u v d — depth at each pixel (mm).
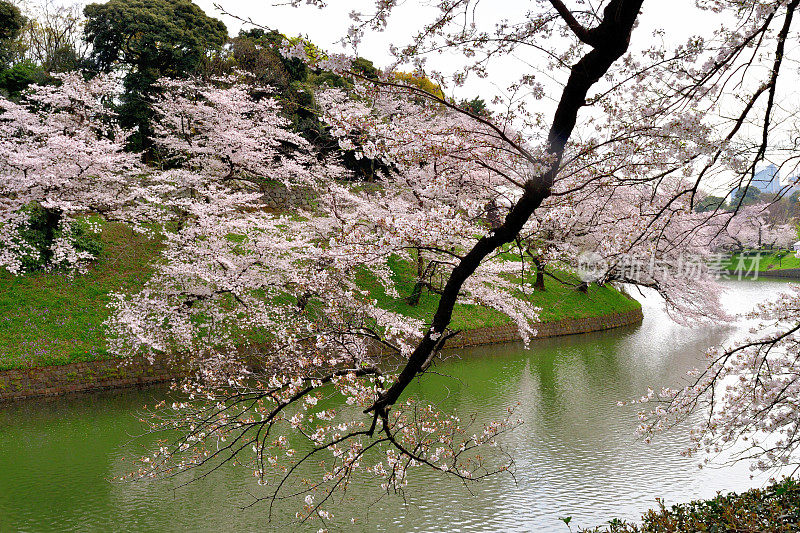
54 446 12430
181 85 21031
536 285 28500
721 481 10508
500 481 10758
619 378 18250
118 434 13094
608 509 9477
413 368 5480
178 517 9320
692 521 6207
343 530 8914
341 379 6352
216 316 17344
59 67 30281
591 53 4383
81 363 16453
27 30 37969
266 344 18672
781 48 4871
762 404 7020
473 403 15586
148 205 18578
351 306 11234
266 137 21469
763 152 5164
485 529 8875
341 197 19984
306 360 6438
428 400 15633
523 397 16219
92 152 17875
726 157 4629
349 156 29266
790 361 7184
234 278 16859
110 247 21484
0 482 10664
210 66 29266
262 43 28109
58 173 17453
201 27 29109
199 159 21203
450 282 5270
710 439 7520
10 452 12102
